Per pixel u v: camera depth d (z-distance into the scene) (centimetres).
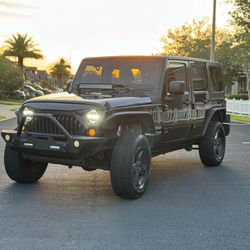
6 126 1819
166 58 747
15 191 686
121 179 627
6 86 5147
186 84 804
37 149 636
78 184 743
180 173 851
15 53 6506
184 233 502
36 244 463
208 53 4450
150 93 718
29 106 648
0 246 457
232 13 2261
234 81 4662
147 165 672
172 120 753
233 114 2941
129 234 497
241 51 3422
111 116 618
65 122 622
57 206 607
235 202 639
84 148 610
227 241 478
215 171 873
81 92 750
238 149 1187
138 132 702
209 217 564
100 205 615
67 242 470
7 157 710
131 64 759
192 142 869
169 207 609
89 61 799
